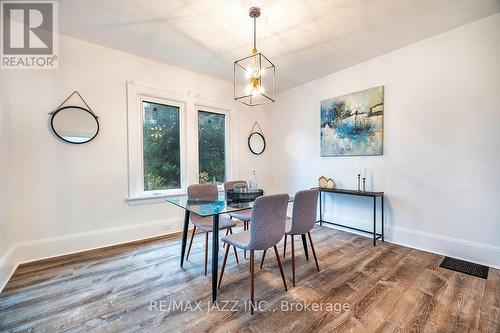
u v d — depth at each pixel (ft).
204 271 7.39
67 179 8.63
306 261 8.13
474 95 7.72
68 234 8.66
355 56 10.11
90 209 9.11
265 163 15.33
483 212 7.65
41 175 8.14
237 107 13.82
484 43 7.49
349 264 7.84
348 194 11.18
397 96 9.56
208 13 7.19
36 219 8.07
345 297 5.97
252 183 9.79
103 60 9.30
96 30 8.16
